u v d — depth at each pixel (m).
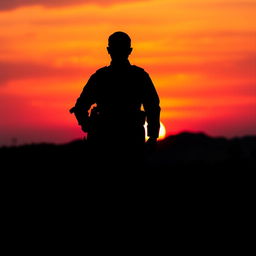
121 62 16.77
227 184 33.19
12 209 22.03
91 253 15.92
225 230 19.91
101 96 16.70
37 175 29.48
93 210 16.20
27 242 17.45
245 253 17.20
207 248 17.55
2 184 27.88
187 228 20.00
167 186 31.39
